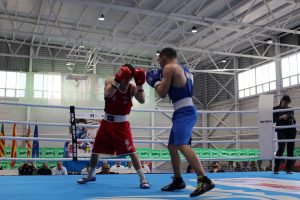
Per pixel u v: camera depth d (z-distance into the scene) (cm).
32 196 241
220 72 1583
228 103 1661
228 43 1388
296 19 1224
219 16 1156
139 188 288
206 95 1786
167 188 271
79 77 1476
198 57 1594
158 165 1578
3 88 1454
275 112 470
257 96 1501
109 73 1647
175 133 250
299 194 255
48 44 1536
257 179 372
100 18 1048
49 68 1545
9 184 311
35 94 1476
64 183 320
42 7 1122
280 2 1059
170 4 1086
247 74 1572
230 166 1266
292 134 468
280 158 445
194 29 1129
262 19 1180
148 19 1209
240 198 232
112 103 303
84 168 841
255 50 1394
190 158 240
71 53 1570
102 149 312
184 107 254
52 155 1202
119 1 1067
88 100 1534
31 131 1433
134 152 300
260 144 466
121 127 304
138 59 1667
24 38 1491
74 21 1260
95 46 1486
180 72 252
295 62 1323
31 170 818
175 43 1448
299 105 1297
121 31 1349
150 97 1648
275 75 1405
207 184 233
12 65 1484
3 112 1428
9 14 1192
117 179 356
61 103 1496
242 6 1069
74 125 402
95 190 274
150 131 1631
